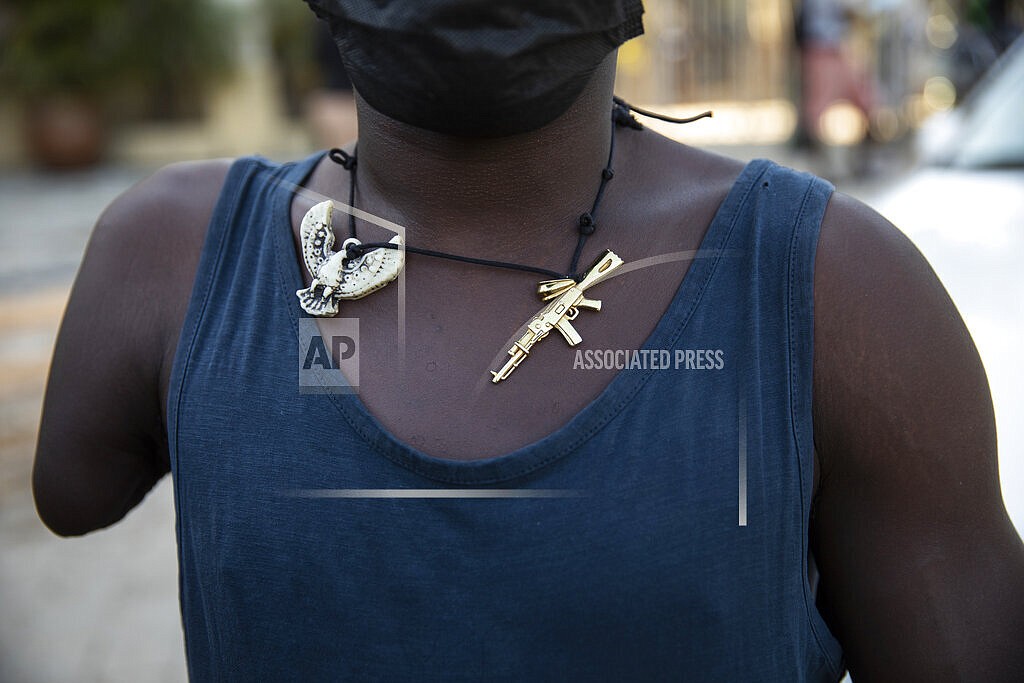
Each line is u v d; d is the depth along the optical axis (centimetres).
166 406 97
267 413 89
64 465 103
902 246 91
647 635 83
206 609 91
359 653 85
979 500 89
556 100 84
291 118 1452
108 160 1421
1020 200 289
